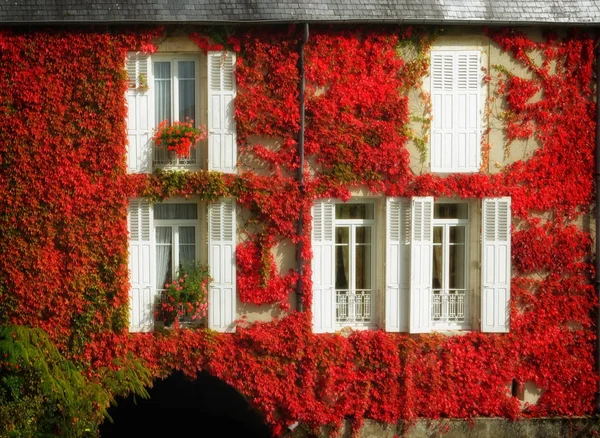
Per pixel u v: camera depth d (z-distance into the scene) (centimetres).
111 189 1691
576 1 1741
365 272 1780
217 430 1903
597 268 1777
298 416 1717
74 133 1688
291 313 1728
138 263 1717
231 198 1709
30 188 1689
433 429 1745
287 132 1708
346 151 1711
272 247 1723
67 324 1703
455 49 1742
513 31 1744
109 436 1855
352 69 1716
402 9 1695
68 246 1695
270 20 1664
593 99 1767
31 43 1675
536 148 1761
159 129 1692
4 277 1697
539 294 1772
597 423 1769
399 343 1739
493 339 1758
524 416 1759
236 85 1706
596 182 1769
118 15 1656
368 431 1736
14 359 1576
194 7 1673
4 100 1681
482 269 1752
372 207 1775
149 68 1706
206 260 1730
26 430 1591
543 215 1767
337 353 1728
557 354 1770
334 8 1686
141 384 1661
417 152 1738
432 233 1742
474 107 1747
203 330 1717
